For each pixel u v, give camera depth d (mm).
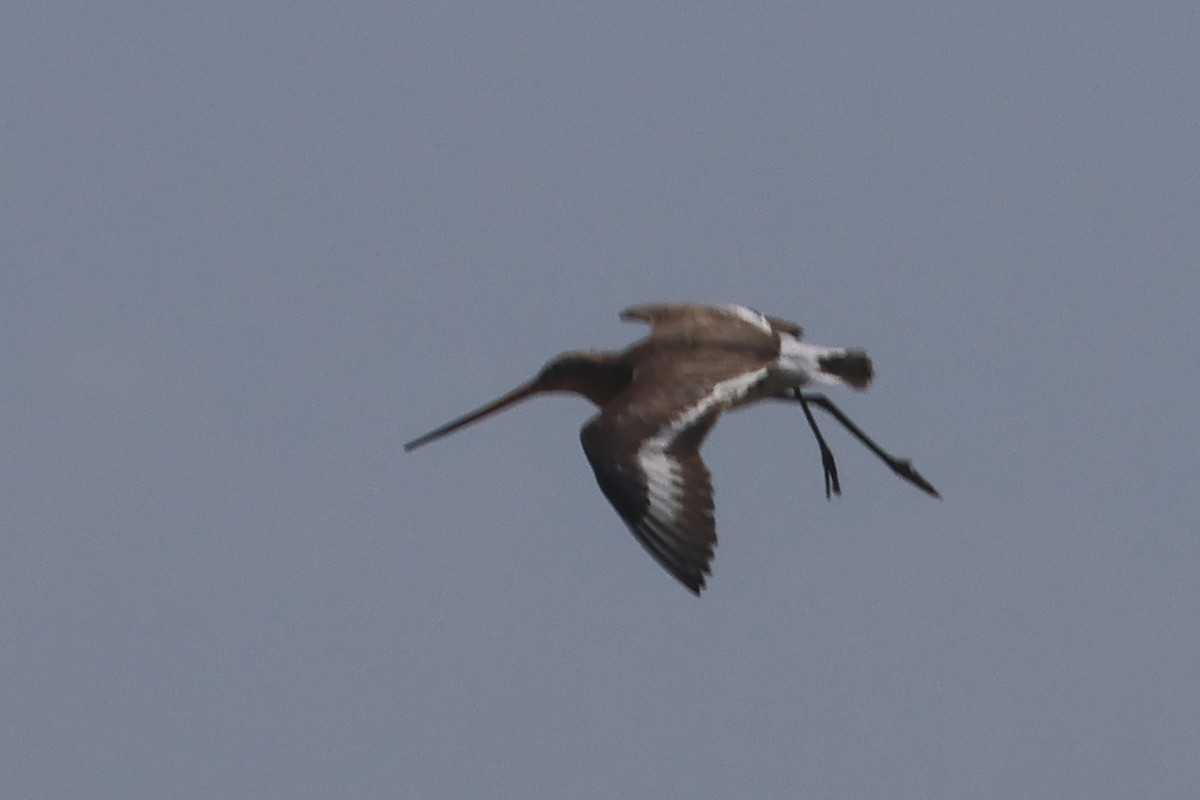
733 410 20125
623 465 18062
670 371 19531
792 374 19922
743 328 20422
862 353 20203
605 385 20531
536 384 20734
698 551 17672
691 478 18156
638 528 17734
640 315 20797
